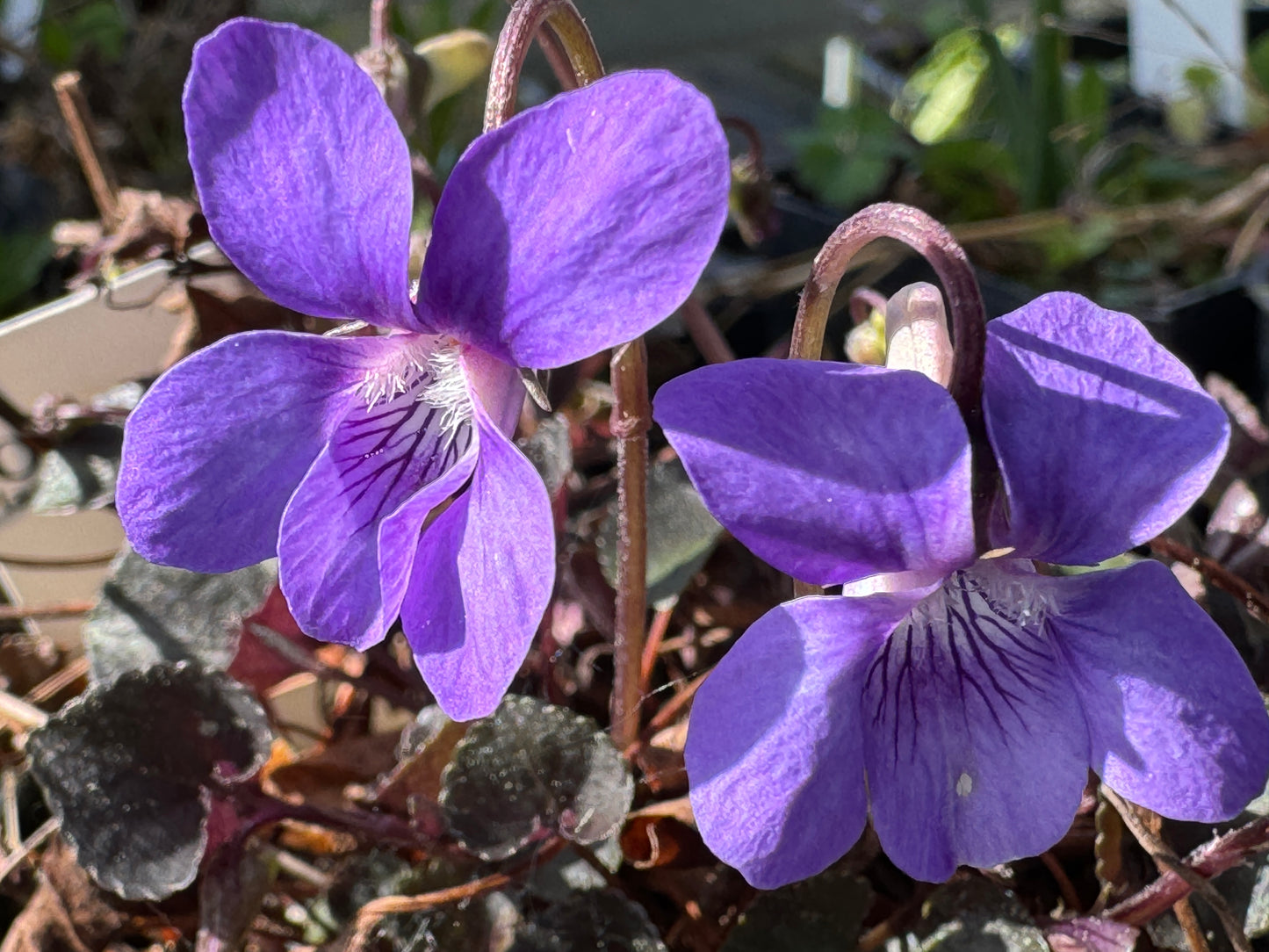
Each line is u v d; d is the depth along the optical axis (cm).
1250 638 7
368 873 7
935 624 5
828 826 5
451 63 9
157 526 5
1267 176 13
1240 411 9
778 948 6
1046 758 5
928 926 6
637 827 7
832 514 5
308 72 5
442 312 5
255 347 5
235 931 6
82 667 9
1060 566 7
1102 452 5
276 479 5
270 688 8
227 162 5
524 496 5
